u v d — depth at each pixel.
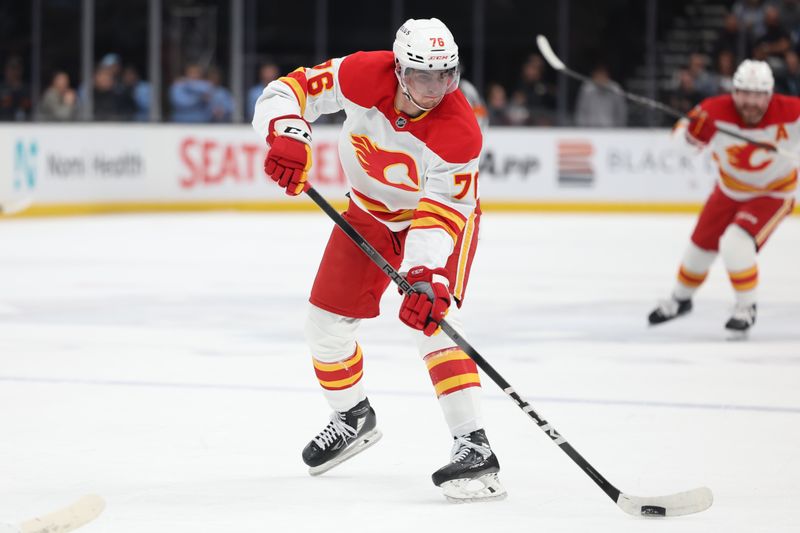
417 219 9.96
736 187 19.73
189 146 44.78
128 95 46.03
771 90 19.27
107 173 42.75
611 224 41.91
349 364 10.89
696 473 11.06
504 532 9.16
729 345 18.75
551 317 21.39
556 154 46.44
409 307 9.74
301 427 12.81
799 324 21.11
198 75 47.56
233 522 9.40
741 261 19.14
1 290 24.19
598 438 12.45
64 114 44.03
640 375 16.11
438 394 10.30
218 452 11.73
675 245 34.59
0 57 46.16
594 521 9.49
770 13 46.50
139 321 20.38
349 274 10.57
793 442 12.35
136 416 13.27
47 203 40.75
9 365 16.31
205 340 18.48
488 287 25.39
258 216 43.84
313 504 9.95
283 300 23.02
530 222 42.50
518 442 12.22
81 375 15.63
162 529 9.18
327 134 45.28
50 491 10.27
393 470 11.13
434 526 9.32
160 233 36.84
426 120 10.01
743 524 9.44
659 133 46.12
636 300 23.69
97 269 27.83
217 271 27.59
